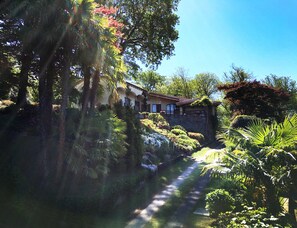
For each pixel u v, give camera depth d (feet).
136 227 24.50
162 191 35.83
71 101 42.32
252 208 22.84
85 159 29.99
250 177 23.66
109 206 27.89
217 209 25.41
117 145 32.89
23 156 30.40
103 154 31.07
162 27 90.48
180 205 30.50
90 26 28.63
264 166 23.53
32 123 37.93
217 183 33.91
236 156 24.32
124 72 38.73
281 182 22.71
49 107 30.42
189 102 118.32
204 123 101.30
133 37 93.76
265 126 26.73
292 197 23.71
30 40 28.58
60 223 23.24
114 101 40.78
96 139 31.48
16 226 21.45
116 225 24.66
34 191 26.76
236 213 22.11
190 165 54.13
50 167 28.91
